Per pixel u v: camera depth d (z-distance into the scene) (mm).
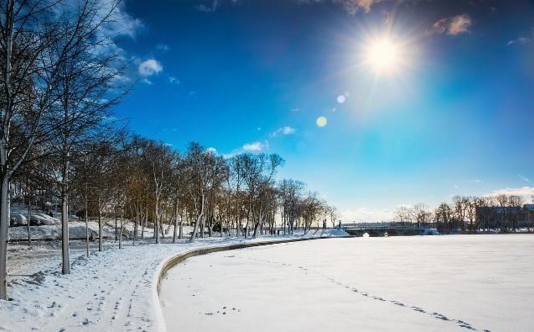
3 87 10531
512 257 35875
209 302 16266
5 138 10281
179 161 54219
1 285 10555
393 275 24672
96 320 9648
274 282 21578
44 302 11180
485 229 135500
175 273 25031
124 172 32406
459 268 28031
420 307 15750
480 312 15031
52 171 17156
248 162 70500
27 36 10484
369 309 15359
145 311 10641
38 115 10672
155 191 49188
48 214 62531
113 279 16547
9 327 8414
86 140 12867
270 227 99125
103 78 11492
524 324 13453
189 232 84312
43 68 10062
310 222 120000
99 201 31391
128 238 59812
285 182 94125
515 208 136500
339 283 21406
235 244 51312
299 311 14945
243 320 13531
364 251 46188
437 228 141250
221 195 73000
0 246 10547
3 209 10523
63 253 18047
